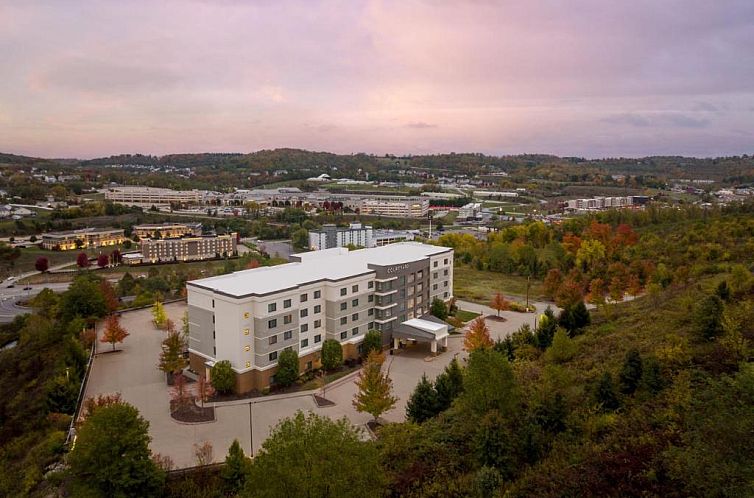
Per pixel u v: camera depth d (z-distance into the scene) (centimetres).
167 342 7481
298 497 3020
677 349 4894
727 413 2594
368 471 3241
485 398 4356
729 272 9338
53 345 9100
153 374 7744
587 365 5847
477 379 4388
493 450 3978
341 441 3281
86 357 7919
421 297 9731
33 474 5275
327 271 8612
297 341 7644
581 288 10562
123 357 8388
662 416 3972
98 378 7575
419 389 5709
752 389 2627
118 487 4381
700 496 2742
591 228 16100
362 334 8594
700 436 2691
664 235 15425
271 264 16325
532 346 7300
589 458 3706
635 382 4753
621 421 4147
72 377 7131
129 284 14638
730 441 2531
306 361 7831
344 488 3067
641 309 8538
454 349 8869
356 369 7950
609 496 3209
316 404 6775
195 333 7712
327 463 3088
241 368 7081
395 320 9050
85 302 9875
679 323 6419
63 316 9762
